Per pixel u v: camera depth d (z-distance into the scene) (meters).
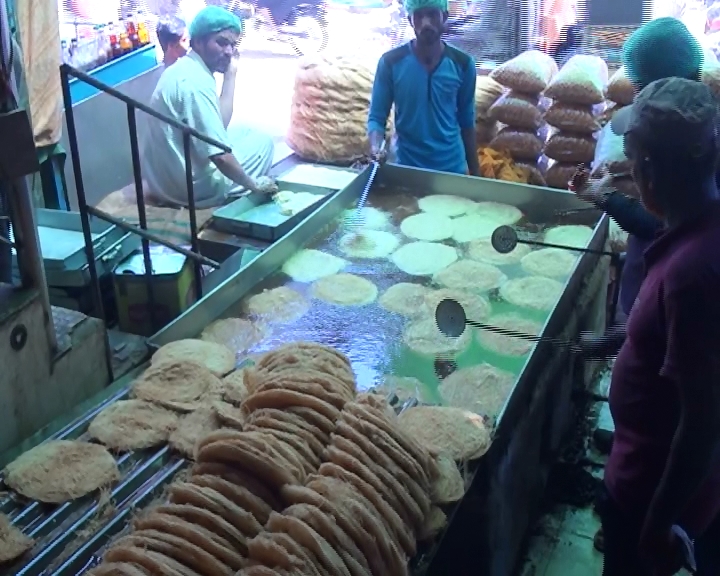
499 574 2.19
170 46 4.43
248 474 1.54
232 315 2.70
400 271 3.03
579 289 2.79
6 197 2.00
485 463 1.91
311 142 4.55
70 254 2.91
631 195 2.36
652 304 1.66
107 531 1.65
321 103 4.46
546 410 2.46
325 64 4.46
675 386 1.69
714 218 1.56
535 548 2.67
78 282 2.92
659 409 1.75
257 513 1.48
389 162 3.97
